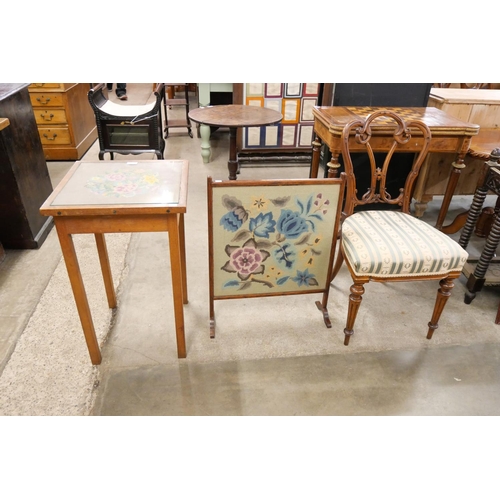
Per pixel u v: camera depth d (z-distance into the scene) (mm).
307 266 1788
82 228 1384
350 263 1663
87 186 1470
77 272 1465
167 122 4559
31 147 2434
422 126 1804
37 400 1541
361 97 2664
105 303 2014
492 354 1799
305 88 3615
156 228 1414
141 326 1888
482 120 2736
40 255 2377
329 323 1921
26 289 2094
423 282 2260
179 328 1642
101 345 1778
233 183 1526
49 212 1302
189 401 1561
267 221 1637
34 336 1806
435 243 1655
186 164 1709
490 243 1927
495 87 3320
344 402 1574
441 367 1730
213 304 1895
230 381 1643
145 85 7094
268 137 3838
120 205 1341
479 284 2031
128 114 3473
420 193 2820
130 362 1706
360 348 1811
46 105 3508
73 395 1565
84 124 3979
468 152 2254
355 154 2721
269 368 1702
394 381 1661
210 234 1625
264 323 1933
